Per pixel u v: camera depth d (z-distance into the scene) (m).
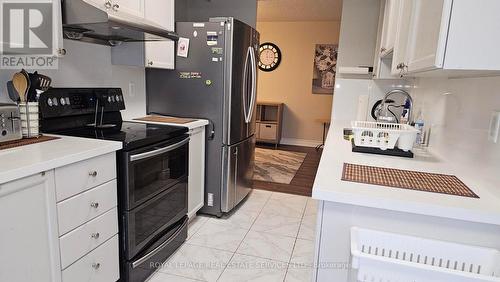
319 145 6.22
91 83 2.25
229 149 2.75
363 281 1.00
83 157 1.39
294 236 2.54
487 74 1.19
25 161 1.21
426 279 0.93
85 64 2.18
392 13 2.05
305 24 5.96
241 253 2.27
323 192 1.11
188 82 2.74
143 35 2.08
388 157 1.68
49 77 1.82
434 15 1.06
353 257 0.99
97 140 1.66
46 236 1.28
